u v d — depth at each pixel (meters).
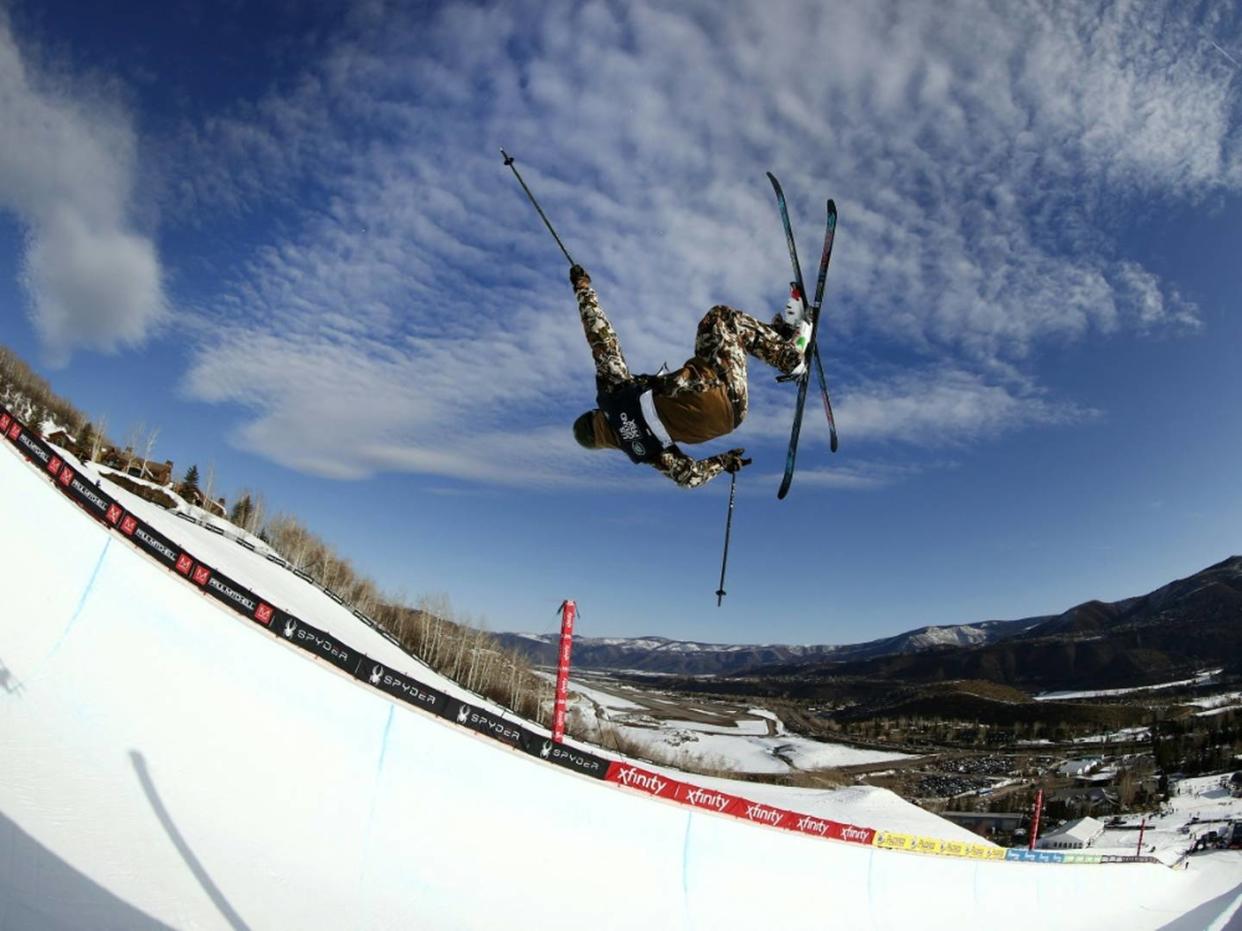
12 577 10.55
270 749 10.92
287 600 42.22
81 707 9.49
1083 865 30.44
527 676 84.81
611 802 14.77
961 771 143.00
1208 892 35.59
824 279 5.05
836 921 16.89
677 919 13.62
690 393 4.10
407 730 12.70
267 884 8.69
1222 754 120.25
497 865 11.98
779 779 108.38
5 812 7.01
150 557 12.32
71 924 6.15
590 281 4.64
